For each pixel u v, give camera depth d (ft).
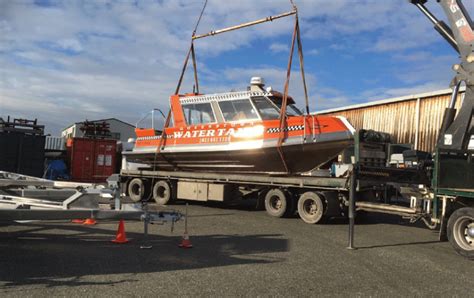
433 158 23.70
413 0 28.27
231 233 25.54
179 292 13.78
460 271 17.69
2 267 16.05
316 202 30.81
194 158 40.04
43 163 67.67
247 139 35.73
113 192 20.89
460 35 25.18
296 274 16.40
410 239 25.35
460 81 24.80
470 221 20.22
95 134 82.33
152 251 19.65
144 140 44.42
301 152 33.32
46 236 22.29
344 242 23.67
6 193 24.06
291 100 36.68
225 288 14.37
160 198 43.37
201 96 39.19
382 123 63.16
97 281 14.69
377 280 15.92
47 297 12.89
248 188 37.93
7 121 71.26
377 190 32.19
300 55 34.22
